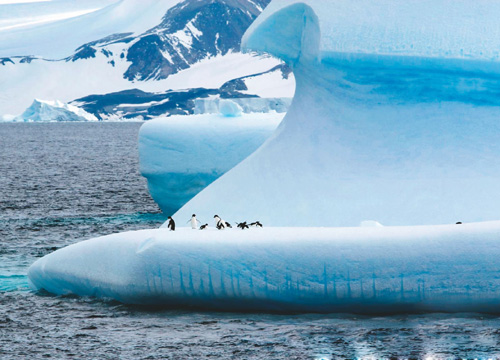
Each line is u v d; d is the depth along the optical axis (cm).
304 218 8900
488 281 6281
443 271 6288
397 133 9244
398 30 9125
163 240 6700
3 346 6075
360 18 9306
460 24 9100
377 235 6406
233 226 9094
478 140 9069
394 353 5691
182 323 6512
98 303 7225
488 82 9125
